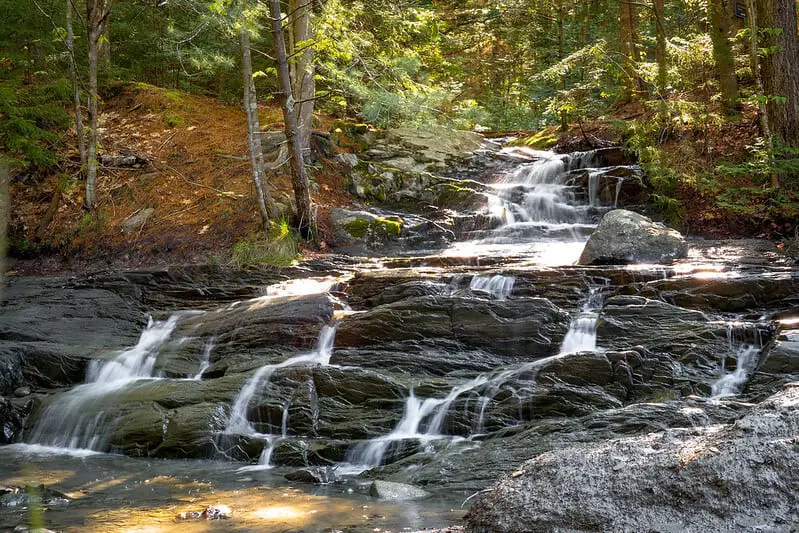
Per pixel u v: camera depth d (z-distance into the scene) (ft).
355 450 21.45
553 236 43.55
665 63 51.88
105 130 50.85
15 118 42.88
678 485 9.11
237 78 56.34
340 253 40.60
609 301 26.37
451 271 32.27
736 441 9.29
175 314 32.32
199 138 49.39
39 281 36.81
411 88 41.70
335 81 41.55
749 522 8.51
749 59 47.14
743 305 26.03
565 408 21.77
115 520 14.88
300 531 13.57
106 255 40.55
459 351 26.13
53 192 45.21
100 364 28.60
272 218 40.16
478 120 43.09
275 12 39.47
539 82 80.33
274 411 23.50
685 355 23.08
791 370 21.17
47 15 44.65
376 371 25.46
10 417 25.82
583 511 9.25
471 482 17.61
